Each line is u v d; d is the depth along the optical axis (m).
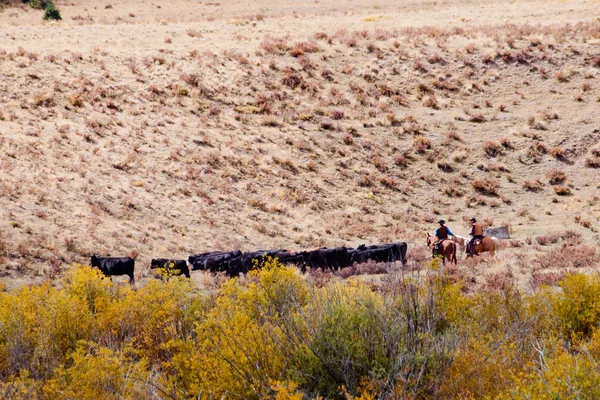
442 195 33.12
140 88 40.34
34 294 10.05
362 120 39.16
